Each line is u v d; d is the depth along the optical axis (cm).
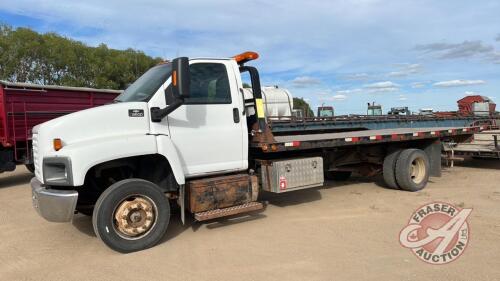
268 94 889
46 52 2805
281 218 628
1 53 2684
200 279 411
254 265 442
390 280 393
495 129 1126
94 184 561
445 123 1170
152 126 522
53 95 1142
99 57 3094
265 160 643
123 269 443
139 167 552
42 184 509
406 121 1062
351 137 726
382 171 876
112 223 480
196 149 554
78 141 484
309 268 428
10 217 689
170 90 534
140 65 3206
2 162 1038
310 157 674
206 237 545
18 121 1052
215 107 571
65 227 614
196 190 543
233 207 571
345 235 534
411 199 736
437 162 882
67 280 420
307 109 973
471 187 838
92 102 1253
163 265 451
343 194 799
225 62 591
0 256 498
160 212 511
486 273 405
